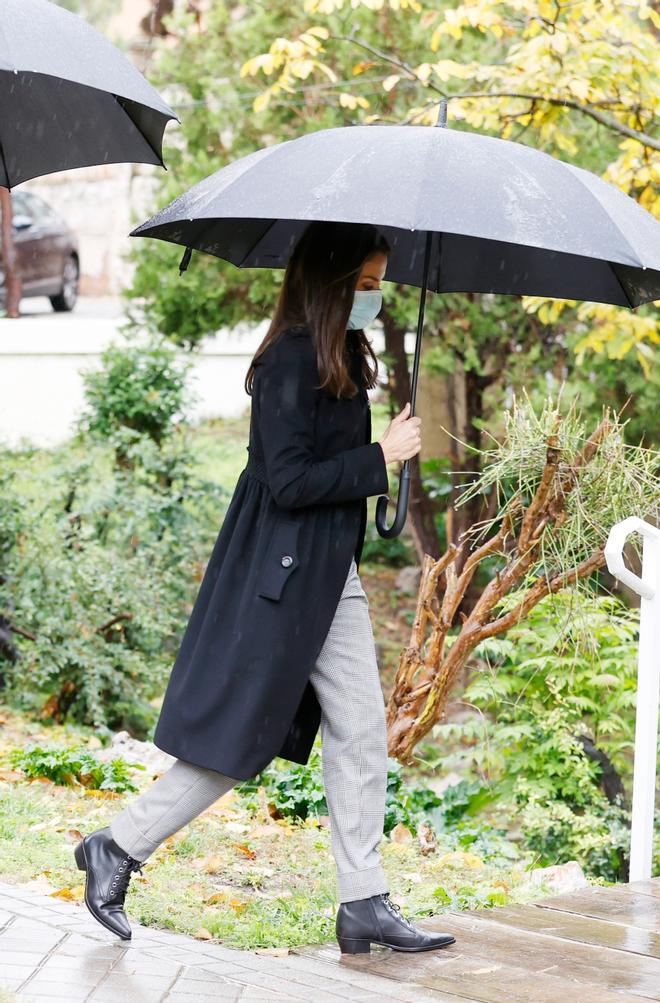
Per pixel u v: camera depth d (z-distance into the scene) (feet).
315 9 38.32
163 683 44.34
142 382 48.37
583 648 29.37
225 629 15.47
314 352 15.30
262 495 15.70
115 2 104.99
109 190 120.37
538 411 46.75
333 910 18.61
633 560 29.43
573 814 28.99
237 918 17.97
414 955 15.97
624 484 25.72
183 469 47.57
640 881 20.10
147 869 20.39
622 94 37.88
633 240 15.20
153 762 31.14
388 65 46.52
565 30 35.88
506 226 14.29
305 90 45.01
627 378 47.26
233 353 82.74
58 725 40.73
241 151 51.52
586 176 16.30
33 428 76.54
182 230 18.02
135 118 18.65
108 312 103.04
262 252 19.66
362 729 15.89
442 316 51.19
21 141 19.75
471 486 26.96
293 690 15.24
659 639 20.59
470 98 39.29
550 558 26.30
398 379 57.47
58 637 41.39
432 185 14.55
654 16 36.09
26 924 16.14
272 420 15.16
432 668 27.20
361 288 15.84
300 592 15.28
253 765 15.08
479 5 36.24
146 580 43.24
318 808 25.55
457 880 21.86
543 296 20.44
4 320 77.30
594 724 30.73
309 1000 14.03
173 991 13.96
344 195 14.39
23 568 41.37
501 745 31.12
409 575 66.74
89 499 45.52
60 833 22.39
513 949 16.35
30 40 15.42
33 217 95.86
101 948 15.34
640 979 15.30
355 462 15.35
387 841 24.45
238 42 49.39
